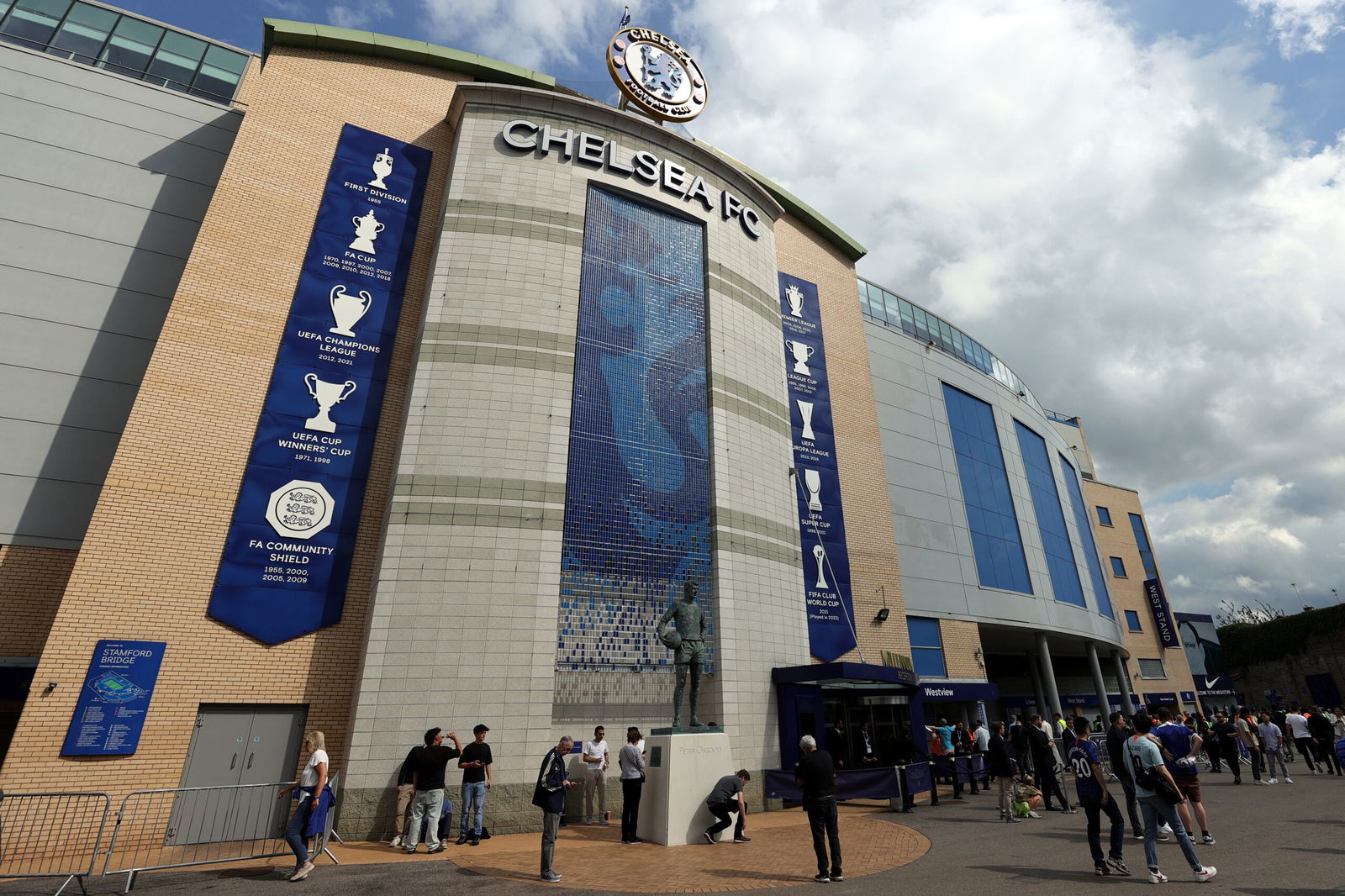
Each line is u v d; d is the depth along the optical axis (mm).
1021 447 33031
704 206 19922
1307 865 7895
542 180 17344
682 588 15836
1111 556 42062
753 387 19172
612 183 18219
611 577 15078
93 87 17109
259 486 13750
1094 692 36719
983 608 26234
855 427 24594
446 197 16656
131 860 9945
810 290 25141
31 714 10961
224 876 8820
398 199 17484
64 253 15547
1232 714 21109
